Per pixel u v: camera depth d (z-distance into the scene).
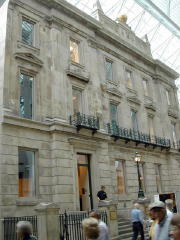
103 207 13.97
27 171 16.05
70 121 18.47
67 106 18.83
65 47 20.06
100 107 21.42
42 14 19.59
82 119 19.28
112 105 23.83
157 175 26.73
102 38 24.36
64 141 17.64
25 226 5.41
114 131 22.31
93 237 4.33
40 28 19.25
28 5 18.83
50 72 18.80
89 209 18.41
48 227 10.83
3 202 14.10
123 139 22.73
